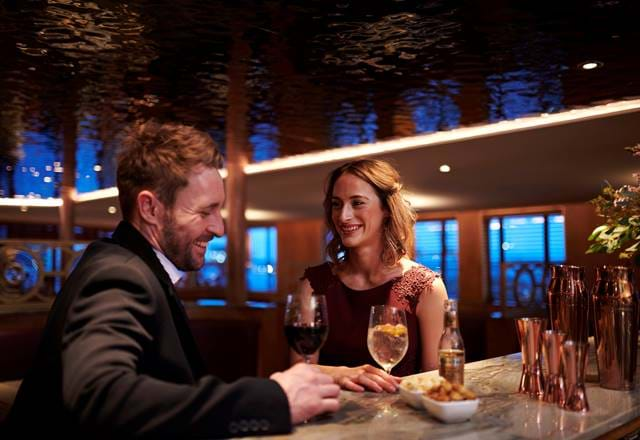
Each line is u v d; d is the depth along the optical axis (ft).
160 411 3.22
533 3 10.70
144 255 4.02
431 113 19.22
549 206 43.14
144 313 3.60
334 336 6.95
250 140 23.25
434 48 13.12
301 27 11.89
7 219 51.37
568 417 4.36
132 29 11.93
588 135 21.57
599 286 5.50
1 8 10.88
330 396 3.87
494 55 13.60
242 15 11.18
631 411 4.60
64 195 37.91
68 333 3.47
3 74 14.84
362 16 11.24
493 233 46.29
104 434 3.15
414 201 39.11
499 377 5.75
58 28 11.85
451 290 48.14
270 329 26.43
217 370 21.45
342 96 17.07
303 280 7.47
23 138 22.76
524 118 21.04
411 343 6.77
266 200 40.11
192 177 4.10
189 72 14.79
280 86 16.02
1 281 18.57
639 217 7.48
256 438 3.59
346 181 7.05
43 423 3.70
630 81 15.85
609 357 5.35
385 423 4.08
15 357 16.96
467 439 3.77
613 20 11.54
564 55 13.65
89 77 15.15
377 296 6.98
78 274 3.92
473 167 27.43
